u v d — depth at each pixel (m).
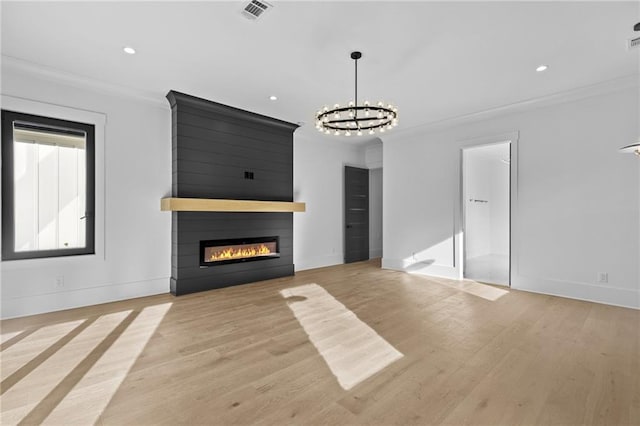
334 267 6.31
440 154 5.36
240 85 3.81
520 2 2.30
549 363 2.25
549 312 3.40
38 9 2.38
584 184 3.90
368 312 3.41
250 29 2.65
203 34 2.73
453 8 2.37
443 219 5.32
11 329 2.90
